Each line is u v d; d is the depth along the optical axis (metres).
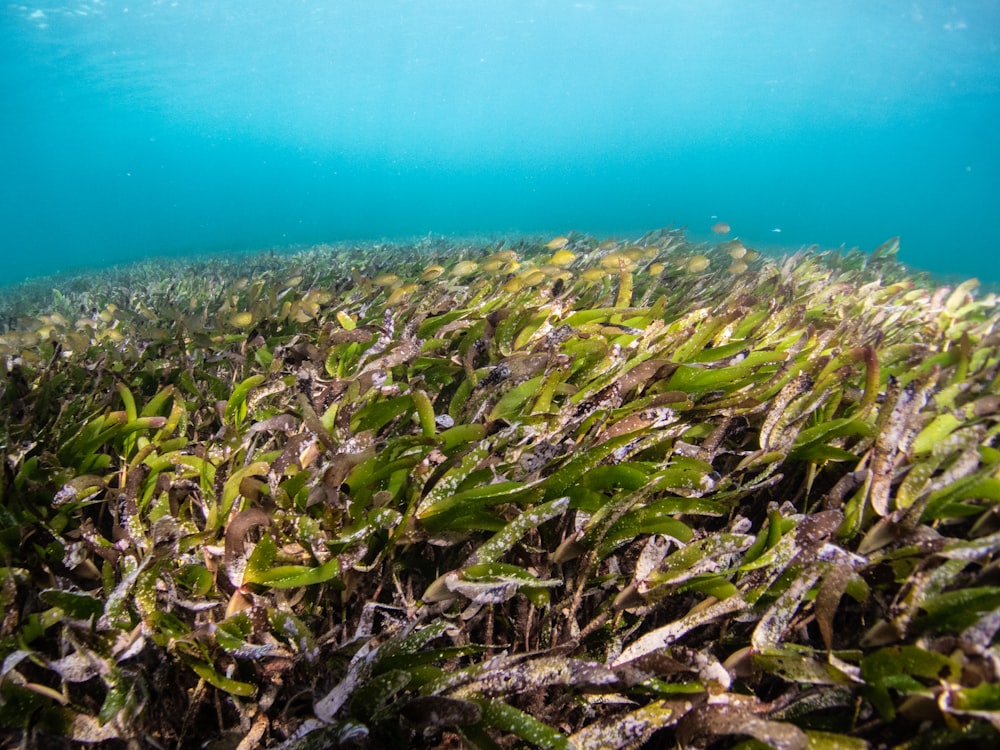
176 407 0.59
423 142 33.94
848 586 0.37
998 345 0.65
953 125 27.30
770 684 0.37
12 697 0.36
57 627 0.42
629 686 0.36
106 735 0.35
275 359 0.69
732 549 0.37
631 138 34.25
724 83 23.78
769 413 0.47
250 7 9.97
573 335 0.65
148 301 1.67
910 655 0.32
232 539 0.39
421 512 0.41
